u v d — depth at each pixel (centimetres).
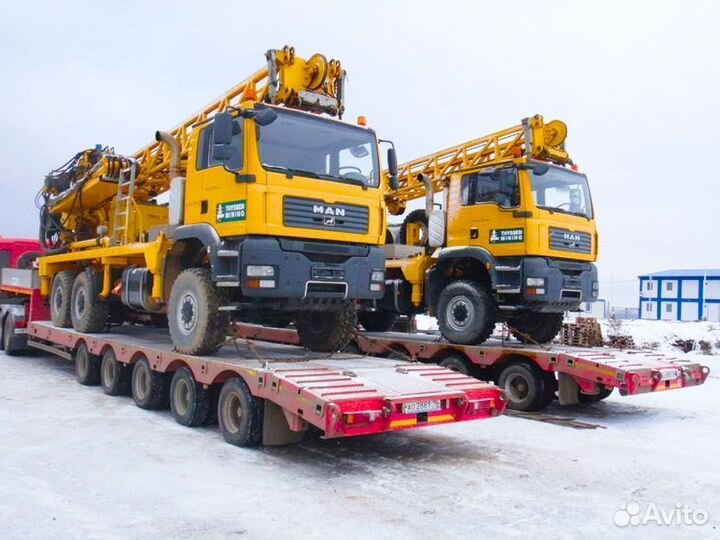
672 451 683
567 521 462
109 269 998
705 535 445
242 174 671
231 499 488
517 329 1113
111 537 410
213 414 733
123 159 1067
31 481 521
